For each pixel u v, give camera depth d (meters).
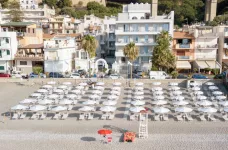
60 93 51.84
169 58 66.38
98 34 99.44
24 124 37.59
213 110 37.69
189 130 35.22
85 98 50.03
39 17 137.62
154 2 94.31
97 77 65.94
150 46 75.38
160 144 31.12
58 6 186.75
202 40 75.94
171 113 41.69
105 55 102.19
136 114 40.56
